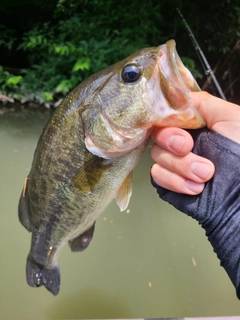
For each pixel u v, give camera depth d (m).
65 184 0.22
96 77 0.21
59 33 1.32
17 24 1.42
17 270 0.39
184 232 0.46
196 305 0.35
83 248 0.25
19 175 0.57
